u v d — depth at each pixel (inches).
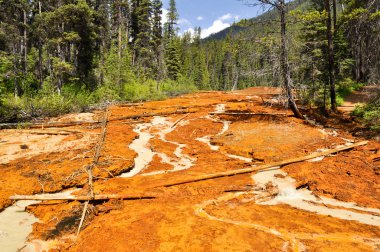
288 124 698.2
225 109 984.9
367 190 363.6
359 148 509.7
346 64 1127.0
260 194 351.9
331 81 812.0
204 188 363.6
